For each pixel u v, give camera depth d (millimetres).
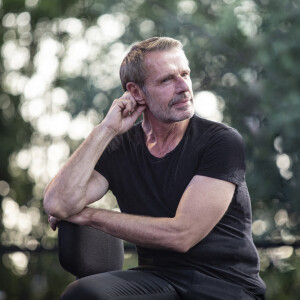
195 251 5176
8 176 18000
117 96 17297
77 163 5344
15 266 13359
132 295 4922
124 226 5113
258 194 16219
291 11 15969
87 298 4828
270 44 15883
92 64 17984
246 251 5230
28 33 19047
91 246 5352
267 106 15930
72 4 19547
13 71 18781
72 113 17422
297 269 12367
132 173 5480
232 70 17484
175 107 5254
